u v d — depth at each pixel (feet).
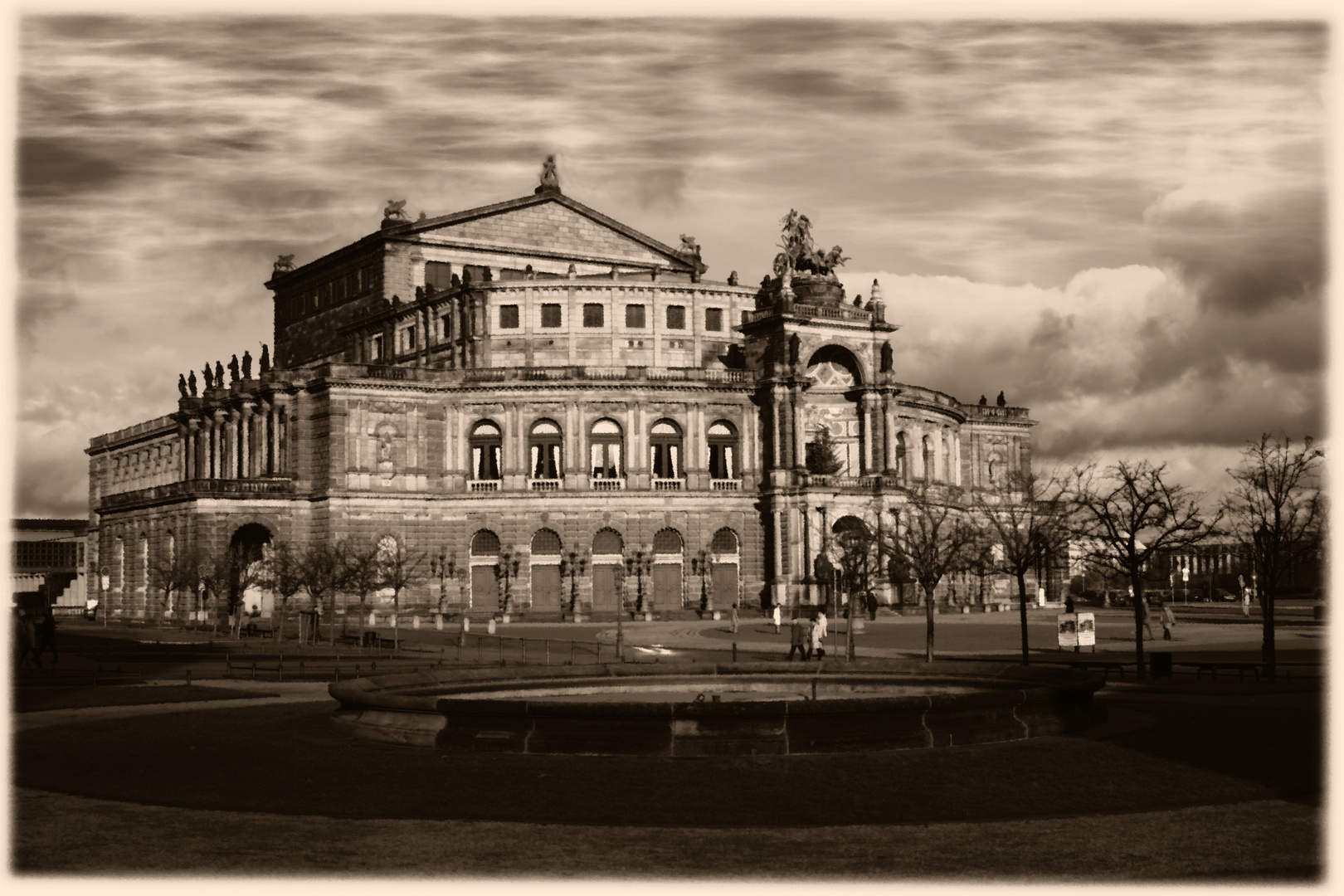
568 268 630.33
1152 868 108.47
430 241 640.99
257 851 114.11
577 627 458.09
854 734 153.48
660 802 130.21
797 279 581.12
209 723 188.55
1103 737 165.17
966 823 123.95
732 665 211.61
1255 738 166.09
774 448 556.92
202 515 531.50
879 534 453.58
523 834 119.75
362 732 167.02
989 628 423.64
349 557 489.67
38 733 180.86
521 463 554.46
